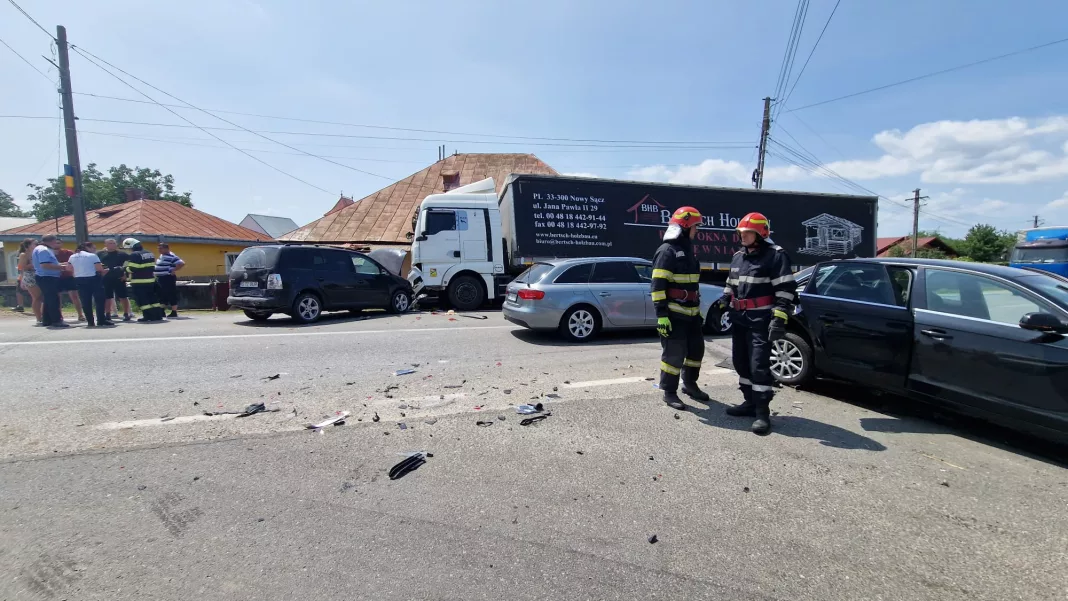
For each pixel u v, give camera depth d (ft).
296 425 13.94
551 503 10.14
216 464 11.50
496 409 15.52
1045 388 12.48
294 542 8.70
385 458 11.96
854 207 51.72
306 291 33.45
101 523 9.14
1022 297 13.50
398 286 39.88
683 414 15.37
